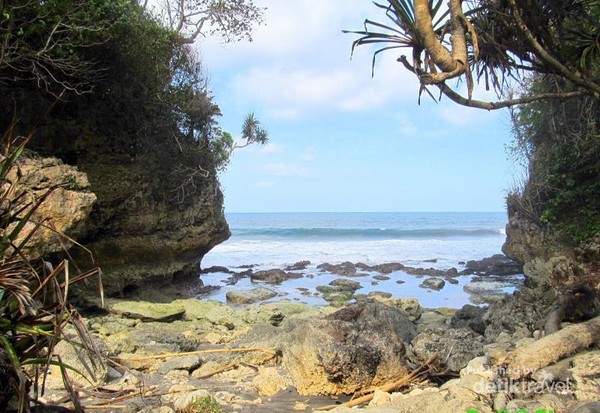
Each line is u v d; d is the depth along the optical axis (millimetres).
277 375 6691
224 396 5918
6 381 3693
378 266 26234
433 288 19531
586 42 6051
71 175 10555
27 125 12469
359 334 6457
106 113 14484
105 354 7168
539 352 5055
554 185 16203
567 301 7008
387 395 5410
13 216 3770
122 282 14656
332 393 6070
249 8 21062
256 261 31500
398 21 5133
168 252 16969
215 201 20203
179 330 10594
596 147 13891
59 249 10039
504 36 6258
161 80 16453
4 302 3521
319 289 18891
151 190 16062
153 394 5695
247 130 22203
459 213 130250
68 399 5137
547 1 5934
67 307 3545
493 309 9094
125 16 12867
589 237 13953
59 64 11508
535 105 16969
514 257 19797
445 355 6641
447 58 4914
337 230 50844
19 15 10695
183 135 18516
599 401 4066
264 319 11570
